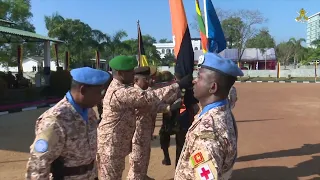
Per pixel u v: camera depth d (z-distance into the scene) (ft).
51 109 8.36
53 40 67.82
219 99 7.07
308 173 19.16
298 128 32.30
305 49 231.91
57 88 61.52
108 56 137.59
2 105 47.52
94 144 8.99
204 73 7.09
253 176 18.67
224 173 6.91
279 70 153.89
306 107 48.85
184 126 15.11
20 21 113.60
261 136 28.71
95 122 9.30
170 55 239.71
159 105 14.33
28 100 54.44
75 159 8.43
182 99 14.78
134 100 11.24
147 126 14.38
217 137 6.55
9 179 17.93
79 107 8.53
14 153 22.91
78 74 8.37
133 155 14.39
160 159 21.84
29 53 163.73
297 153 23.26
